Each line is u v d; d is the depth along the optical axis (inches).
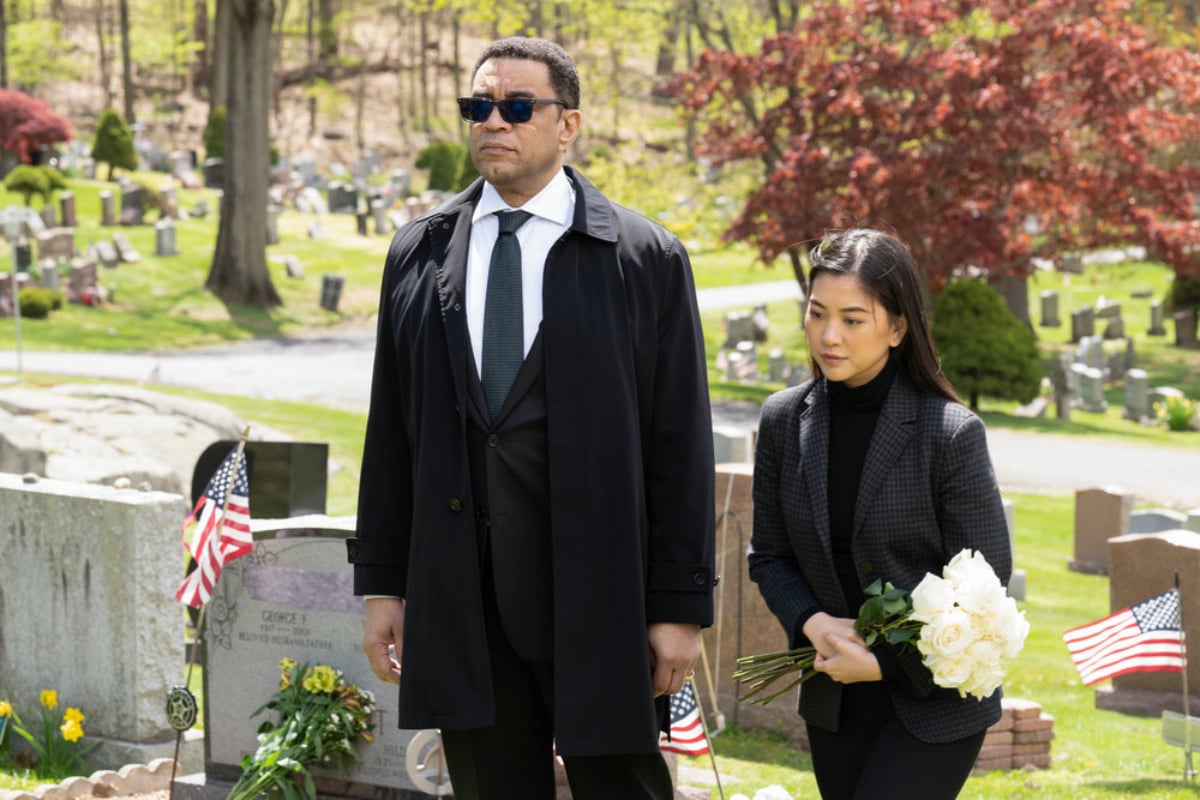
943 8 1009.5
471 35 3193.9
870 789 138.9
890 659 139.6
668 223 1321.4
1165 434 1075.9
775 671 149.0
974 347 1114.1
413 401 139.4
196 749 275.9
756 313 1434.5
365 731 223.8
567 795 234.8
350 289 1464.1
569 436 132.3
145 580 270.7
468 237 139.4
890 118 1012.5
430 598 135.9
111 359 1082.7
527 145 135.1
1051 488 838.5
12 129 1804.9
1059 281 1760.6
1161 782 299.0
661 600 135.6
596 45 1561.3
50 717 280.5
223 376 1044.5
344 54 3036.4
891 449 142.1
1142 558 401.1
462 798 145.6
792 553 152.3
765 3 1368.1
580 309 133.8
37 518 283.0
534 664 138.2
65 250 1358.3
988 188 1026.7
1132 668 312.7
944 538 142.8
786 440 149.2
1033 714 317.1
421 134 2706.7
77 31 3002.0
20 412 601.6
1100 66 979.9
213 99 2154.3
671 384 137.2
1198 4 1550.2
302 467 386.6
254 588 231.9
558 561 132.3
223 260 1373.0
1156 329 1541.6
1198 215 1380.4
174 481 564.1
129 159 1902.1
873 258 141.3
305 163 2075.5
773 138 1064.8
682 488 136.3
